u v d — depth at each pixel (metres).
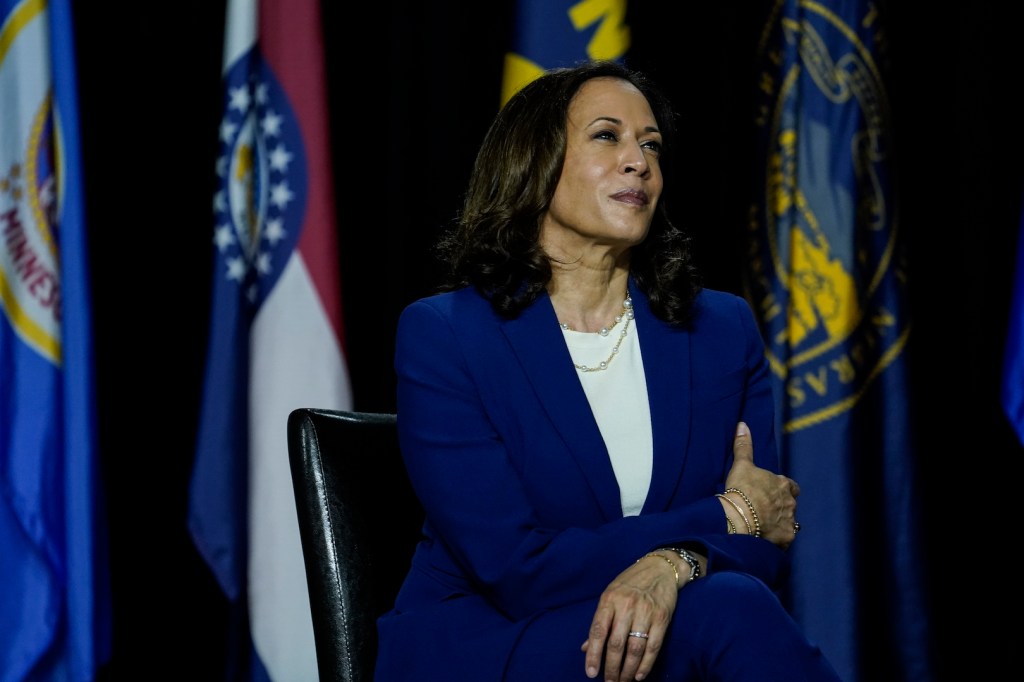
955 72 10.50
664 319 6.16
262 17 9.80
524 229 6.07
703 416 5.98
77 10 10.43
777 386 9.60
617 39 9.80
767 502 5.65
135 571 10.32
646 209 6.01
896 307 9.69
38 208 9.42
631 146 6.00
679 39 10.69
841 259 9.59
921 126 10.54
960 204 10.45
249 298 9.57
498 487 5.51
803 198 9.66
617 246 6.04
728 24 10.62
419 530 6.13
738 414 6.16
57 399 9.34
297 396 9.41
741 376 6.20
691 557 5.09
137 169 10.51
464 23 10.75
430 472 5.64
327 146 9.71
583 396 5.76
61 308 9.38
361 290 10.79
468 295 6.03
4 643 8.99
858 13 9.84
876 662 9.59
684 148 10.58
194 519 9.37
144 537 10.36
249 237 9.60
